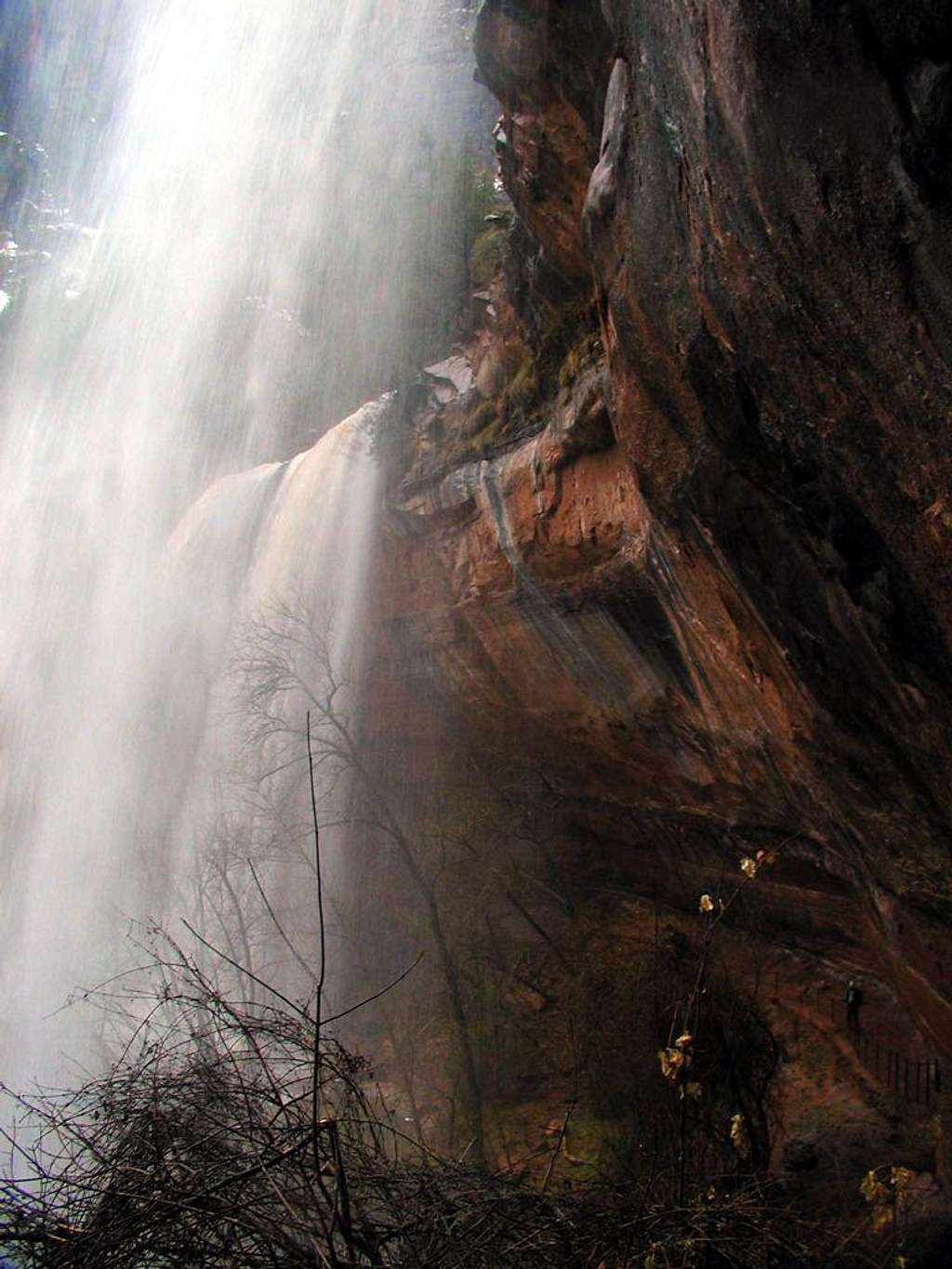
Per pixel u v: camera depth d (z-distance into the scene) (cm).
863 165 636
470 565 2388
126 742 4131
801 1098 1803
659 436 1150
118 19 8400
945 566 733
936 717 873
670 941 2139
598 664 2081
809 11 619
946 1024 1155
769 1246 670
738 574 1120
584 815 2672
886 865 1118
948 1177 1373
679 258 943
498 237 3262
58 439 6462
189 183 6328
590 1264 602
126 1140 568
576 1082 1977
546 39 1593
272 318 5272
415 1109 1862
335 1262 521
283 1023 680
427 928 2672
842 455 797
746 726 1553
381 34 5194
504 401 2262
